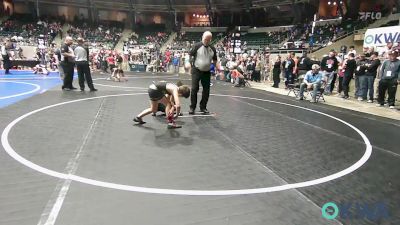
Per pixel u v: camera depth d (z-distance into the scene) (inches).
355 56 482.0
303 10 1280.8
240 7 1464.1
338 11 1230.3
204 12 1619.1
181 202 118.9
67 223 101.5
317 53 874.1
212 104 362.0
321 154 186.2
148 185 132.3
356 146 207.6
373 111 359.9
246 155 177.3
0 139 188.5
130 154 170.6
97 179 136.1
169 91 226.2
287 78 580.4
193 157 169.8
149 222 104.3
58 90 426.0
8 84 484.1
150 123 245.3
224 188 132.6
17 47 946.1
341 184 142.3
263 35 1359.5
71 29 1483.8
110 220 104.3
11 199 115.7
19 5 1553.9
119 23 1702.8
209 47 283.0
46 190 123.8
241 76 621.0
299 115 313.9
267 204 120.0
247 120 276.4
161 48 1483.8
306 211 115.7
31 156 161.2
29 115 258.4
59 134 204.2
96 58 1057.5
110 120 251.0
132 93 426.9
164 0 1571.1
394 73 377.4
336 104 405.7
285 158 175.5
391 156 188.1
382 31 538.3
